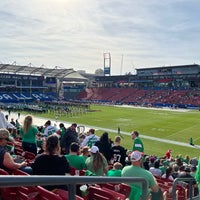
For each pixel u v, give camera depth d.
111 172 8.75
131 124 61.81
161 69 131.88
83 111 87.62
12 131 17.88
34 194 4.82
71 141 14.16
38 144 16.09
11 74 119.00
